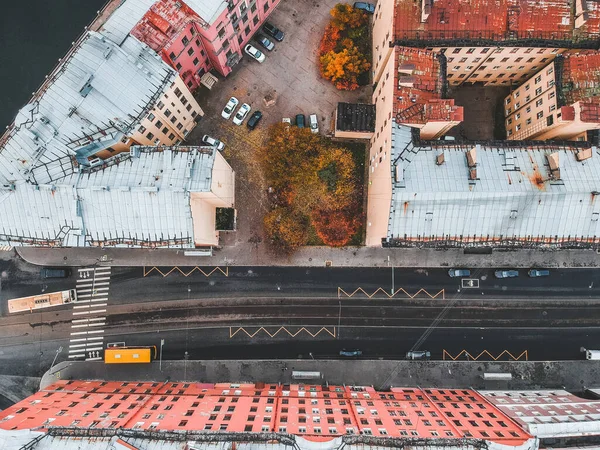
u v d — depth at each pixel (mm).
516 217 49219
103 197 47812
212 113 64062
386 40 54906
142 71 49562
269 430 45781
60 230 48875
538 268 64250
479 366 63625
